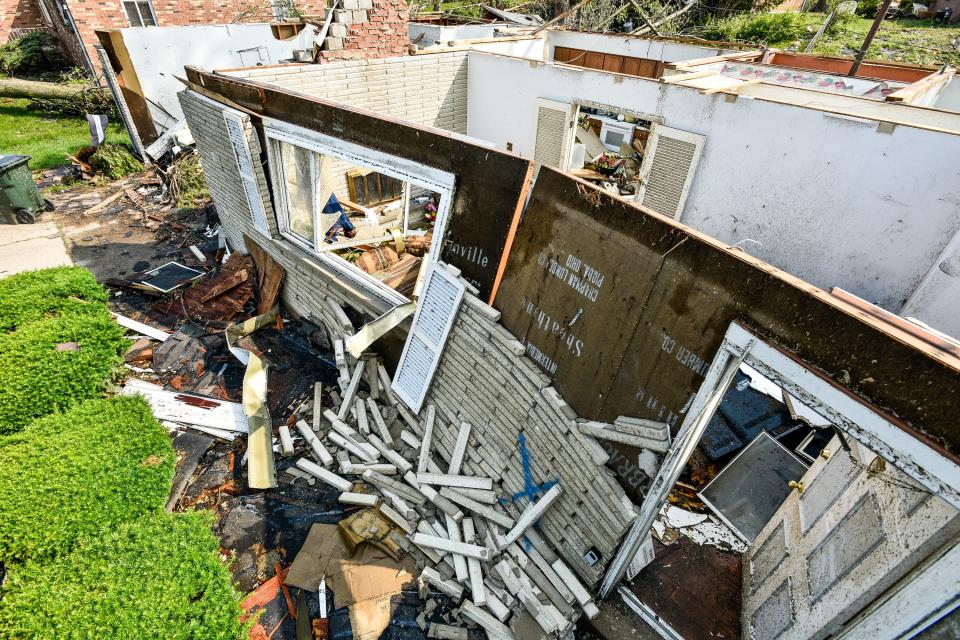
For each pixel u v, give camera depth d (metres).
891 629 2.32
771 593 3.64
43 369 5.54
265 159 6.20
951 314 4.63
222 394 6.03
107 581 3.73
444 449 5.02
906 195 4.68
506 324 4.23
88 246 9.30
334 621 3.94
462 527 4.45
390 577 4.21
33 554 3.95
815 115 5.05
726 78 6.80
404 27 7.76
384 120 4.53
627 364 3.33
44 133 14.93
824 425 4.95
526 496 4.30
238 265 7.80
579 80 7.18
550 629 3.71
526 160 3.70
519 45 10.39
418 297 5.20
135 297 7.74
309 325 6.86
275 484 5.02
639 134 10.17
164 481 4.62
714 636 3.87
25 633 3.41
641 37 9.76
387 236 7.25
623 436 3.32
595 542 3.77
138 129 12.77
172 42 12.26
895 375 2.17
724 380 2.82
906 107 5.16
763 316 2.60
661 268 3.05
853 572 2.69
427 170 4.41
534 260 3.90
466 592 4.11
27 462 4.55
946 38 15.23
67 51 19.03
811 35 15.57
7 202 9.78
